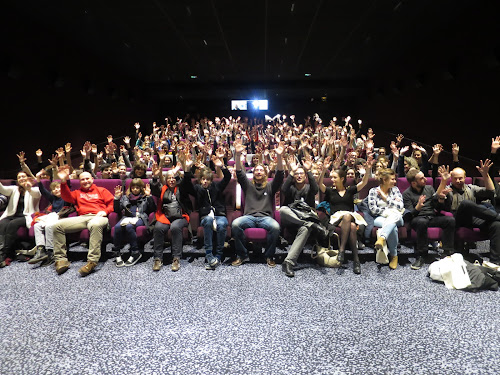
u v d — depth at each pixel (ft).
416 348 7.04
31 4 24.67
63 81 30.55
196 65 42.37
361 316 8.42
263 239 12.18
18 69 24.77
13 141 25.36
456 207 12.84
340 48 35.22
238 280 10.88
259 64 41.88
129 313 8.61
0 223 12.96
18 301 9.32
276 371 6.30
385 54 37.58
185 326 7.96
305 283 10.61
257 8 25.35
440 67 29.78
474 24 24.48
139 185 13.17
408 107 37.14
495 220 11.76
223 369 6.36
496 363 6.52
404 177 16.10
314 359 6.66
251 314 8.54
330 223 12.41
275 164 17.08
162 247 12.11
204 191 12.92
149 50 36.19
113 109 43.62
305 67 43.19
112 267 12.16
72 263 12.64
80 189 13.51
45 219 12.70
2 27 24.20
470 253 13.11
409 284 10.49
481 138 23.90
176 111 61.87
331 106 60.85
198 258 13.11
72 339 7.43
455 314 8.50
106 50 36.22
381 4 24.66
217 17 27.07
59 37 31.45
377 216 12.91
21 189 13.60
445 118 28.94
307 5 24.77
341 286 10.35
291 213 12.30
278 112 61.26
